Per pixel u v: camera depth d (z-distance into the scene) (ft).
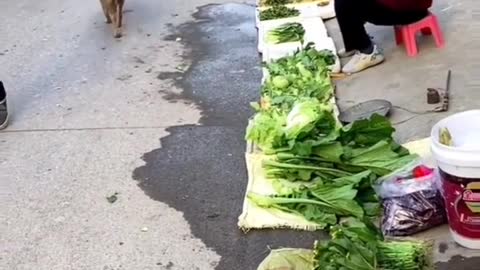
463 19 17.40
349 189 10.42
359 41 15.57
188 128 14.06
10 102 15.83
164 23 20.65
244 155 12.78
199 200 11.54
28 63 18.10
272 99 13.51
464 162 9.09
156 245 10.50
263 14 18.92
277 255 9.54
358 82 14.99
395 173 10.77
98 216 11.33
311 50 15.29
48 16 21.90
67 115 15.05
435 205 10.03
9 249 10.67
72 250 10.54
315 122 11.69
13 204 11.82
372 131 11.44
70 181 12.41
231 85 15.99
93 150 13.44
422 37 16.52
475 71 14.64
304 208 10.59
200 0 22.66
